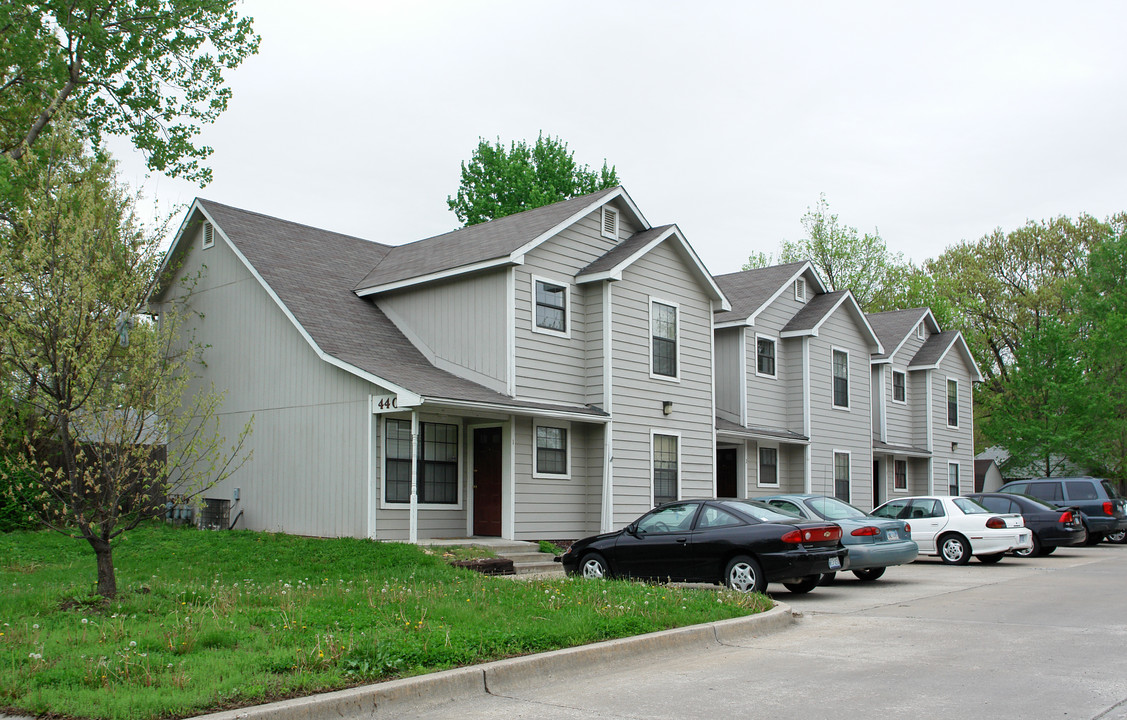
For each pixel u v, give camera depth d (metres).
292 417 19.62
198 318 22.31
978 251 56.41
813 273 30.47
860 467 31.25
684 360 23.33
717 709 7.07
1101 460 36.03
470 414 19.00
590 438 21.23
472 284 20.12
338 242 24.52
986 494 23.72
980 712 6.88
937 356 36.56
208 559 15.52
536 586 12.62
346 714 6.75
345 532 18.23
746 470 27.03
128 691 6.76
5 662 7.54
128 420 11.06
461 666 7.88
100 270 11.20
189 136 23.19
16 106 21.00
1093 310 39.47
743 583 13.53
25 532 19.08
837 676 8.22
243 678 7.10
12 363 10.84
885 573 18.33
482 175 45.00
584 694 7.62
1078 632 10.57
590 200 21.64
